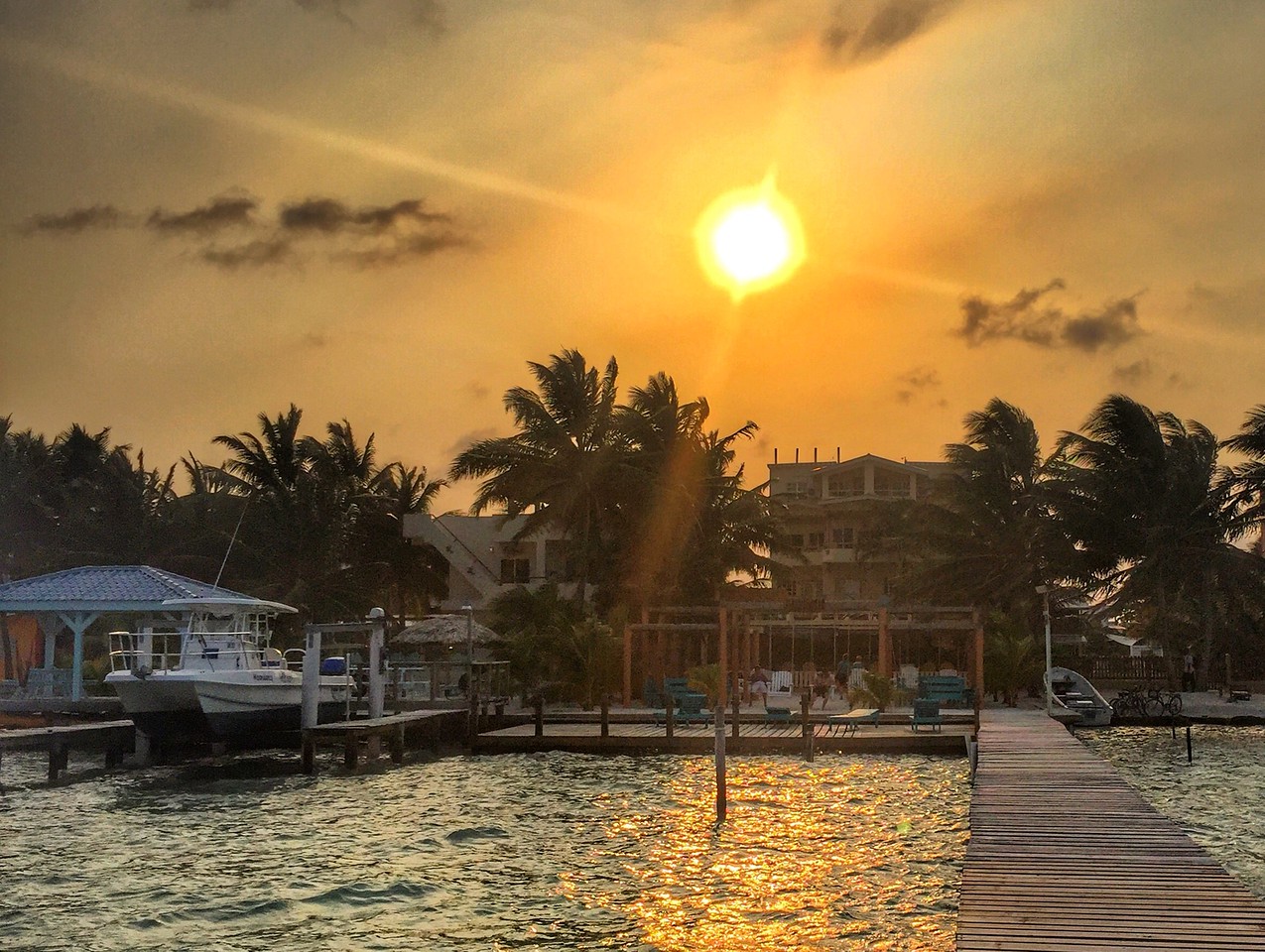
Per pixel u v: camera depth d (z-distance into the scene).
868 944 16.66
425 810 27.97
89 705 46.53
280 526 68.38
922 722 39.28
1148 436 62.00
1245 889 14.39
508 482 62.28
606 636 50.75
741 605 49.44
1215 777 33.25
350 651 57.78
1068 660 61.97
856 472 99.19
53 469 77.06
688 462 63.91
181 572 73.00
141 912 18.89
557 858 22.47
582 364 63.66
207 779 34.41
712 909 18.62
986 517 65.62
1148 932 12.55
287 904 19.27
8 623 62.75
